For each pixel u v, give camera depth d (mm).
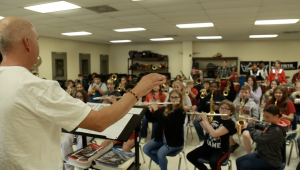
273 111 2143
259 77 7430
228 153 2342
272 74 6367
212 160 2248
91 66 10156
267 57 9094
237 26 5711
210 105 3682
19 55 758
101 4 3551
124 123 1541
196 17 4578
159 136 2711
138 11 4051
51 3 3451
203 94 4180
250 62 9266
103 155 1656
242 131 3219
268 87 6582
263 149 2207
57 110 722
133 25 5562
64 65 8680
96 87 5047
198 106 4543
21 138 700
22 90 694
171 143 2496
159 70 10570
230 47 9477
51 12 4055
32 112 706
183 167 2967
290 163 3049
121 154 1683
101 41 9617
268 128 2225
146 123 3748
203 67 9906
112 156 1641
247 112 3406
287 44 8812
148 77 860
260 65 7535
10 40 737
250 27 5848
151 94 4039
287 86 5859
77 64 9312
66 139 2662
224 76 7766
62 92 761
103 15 4359
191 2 3455
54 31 6512
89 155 1622
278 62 6277
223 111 2412
